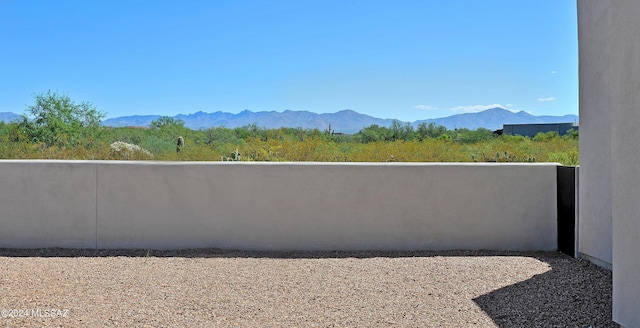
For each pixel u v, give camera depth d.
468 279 5.55
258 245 7.00
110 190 7.00
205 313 4.49
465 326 4.23
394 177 7.00
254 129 27.39
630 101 3.71
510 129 38.81
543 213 7.05
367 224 7.00
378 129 31.88
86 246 7.02
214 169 7.00
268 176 7.00
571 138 28.22
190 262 6.30
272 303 4.77
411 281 5.49
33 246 7.02
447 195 7.02
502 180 7.03
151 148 21.56
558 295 4.98
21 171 7.01
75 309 4.54
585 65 6.23
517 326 4.22
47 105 22.41
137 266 6.08
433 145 20.83
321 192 7.00
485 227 7.04
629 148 3.73
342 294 5.05
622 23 3.79
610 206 5.84
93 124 23.36
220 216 7.00
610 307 4.62
